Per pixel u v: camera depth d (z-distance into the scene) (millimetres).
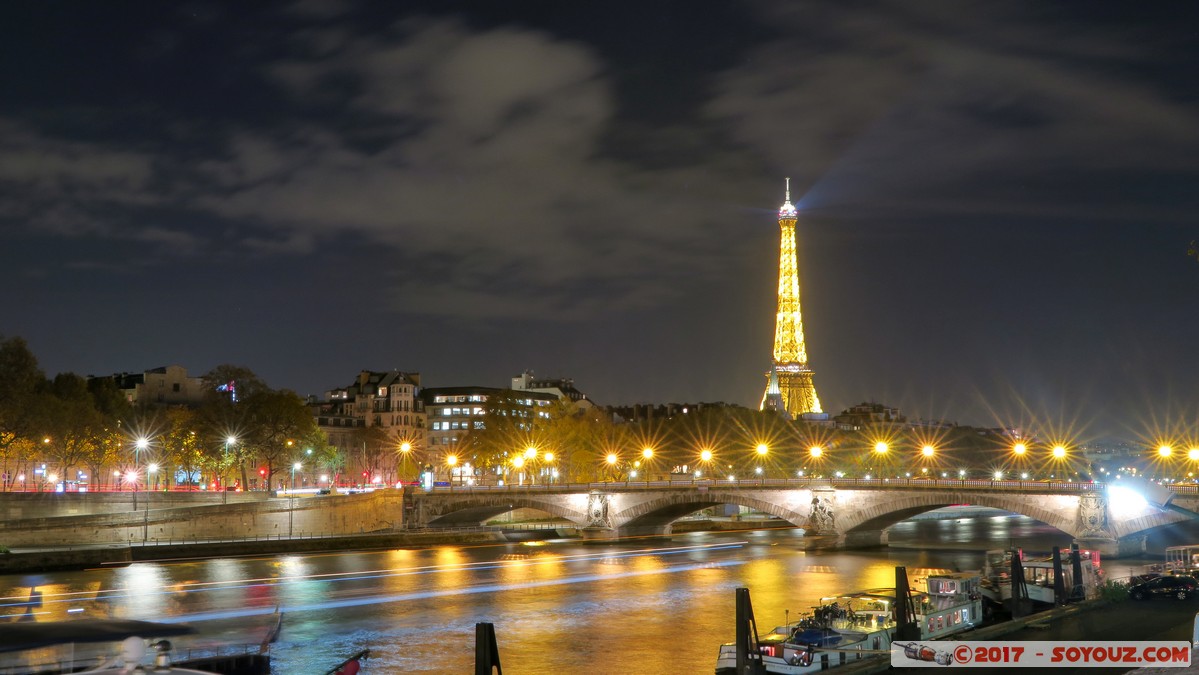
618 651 84938
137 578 125875
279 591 117000
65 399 190375
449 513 194875
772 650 71750
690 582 125812
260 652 74750
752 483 183125
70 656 57406
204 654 74125
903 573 73438
